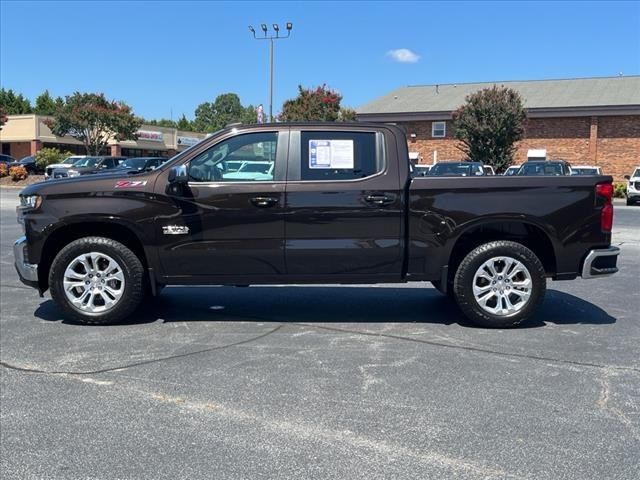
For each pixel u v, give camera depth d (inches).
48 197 243.9
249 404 172.6
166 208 241.4
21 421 162.2
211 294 316.2
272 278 245.9
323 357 213.0
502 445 148.4
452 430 156.3
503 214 241.0
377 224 241.6
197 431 156.2
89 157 1272.1
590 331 248.2
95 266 249.3
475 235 257.9
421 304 295.7
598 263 245.9
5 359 210.7
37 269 247.8
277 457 142.6
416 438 151.9
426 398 176.7
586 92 1519.4
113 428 158.1
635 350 222.7
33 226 244.5
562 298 311.3
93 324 252.2
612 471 136.4
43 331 245.0
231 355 215.2
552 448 146.9
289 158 243.6
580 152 1457.9
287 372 197.8
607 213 245.4
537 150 1483.8
